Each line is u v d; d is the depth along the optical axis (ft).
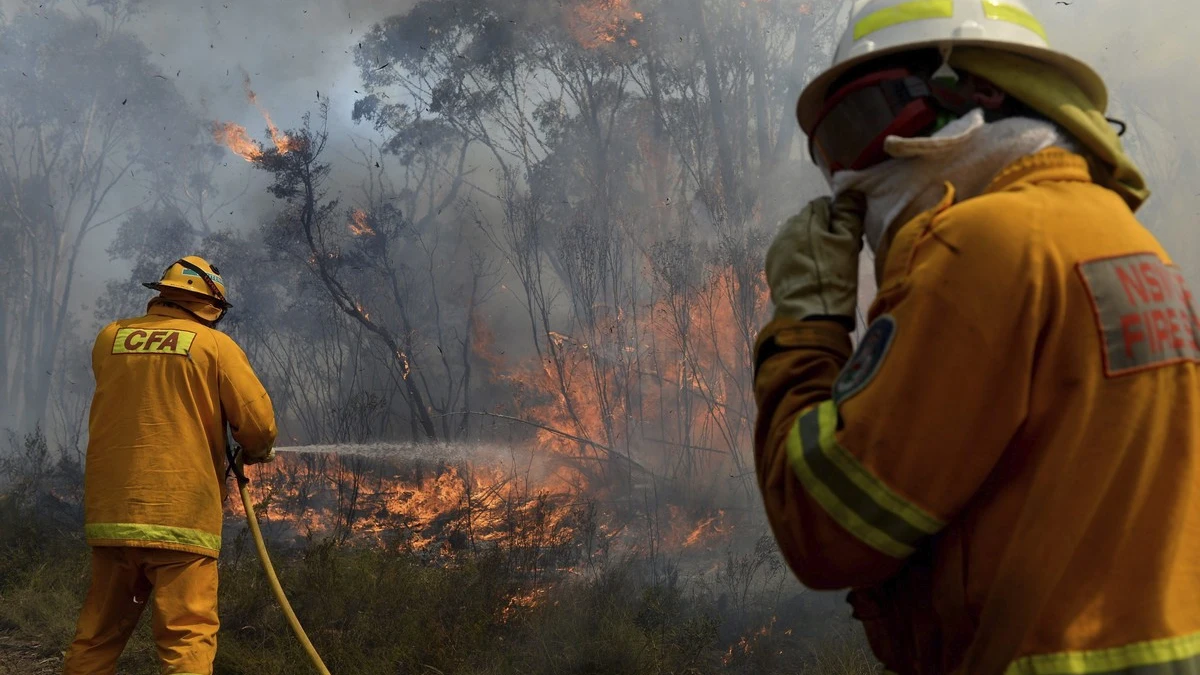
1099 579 2.83
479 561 16.16
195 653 10.46
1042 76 3.34
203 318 11.62
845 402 3.01
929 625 3.24
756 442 3.47
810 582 3.18
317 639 13.83
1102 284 2.93
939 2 3.41
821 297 3.41
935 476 2.89
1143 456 2.86
